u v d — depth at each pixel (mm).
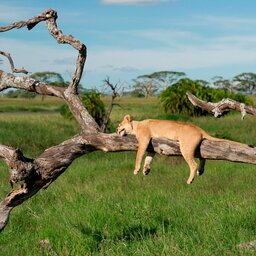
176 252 6812
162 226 8555
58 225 8781
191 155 5926
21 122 31438
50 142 24750
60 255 7484
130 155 20703
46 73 81375
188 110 41562
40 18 5730
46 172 5820
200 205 10125
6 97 111062
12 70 5992
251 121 32438
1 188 13148
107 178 14297
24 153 22188
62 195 11859
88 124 5930
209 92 43406
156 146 6000
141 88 104500
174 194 11562
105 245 7695
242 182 13164
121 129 6773
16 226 9469
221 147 5750
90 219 8898
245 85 93750
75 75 5922
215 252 6828
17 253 7852
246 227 8141
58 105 72250
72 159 5891
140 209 9500
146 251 7051
